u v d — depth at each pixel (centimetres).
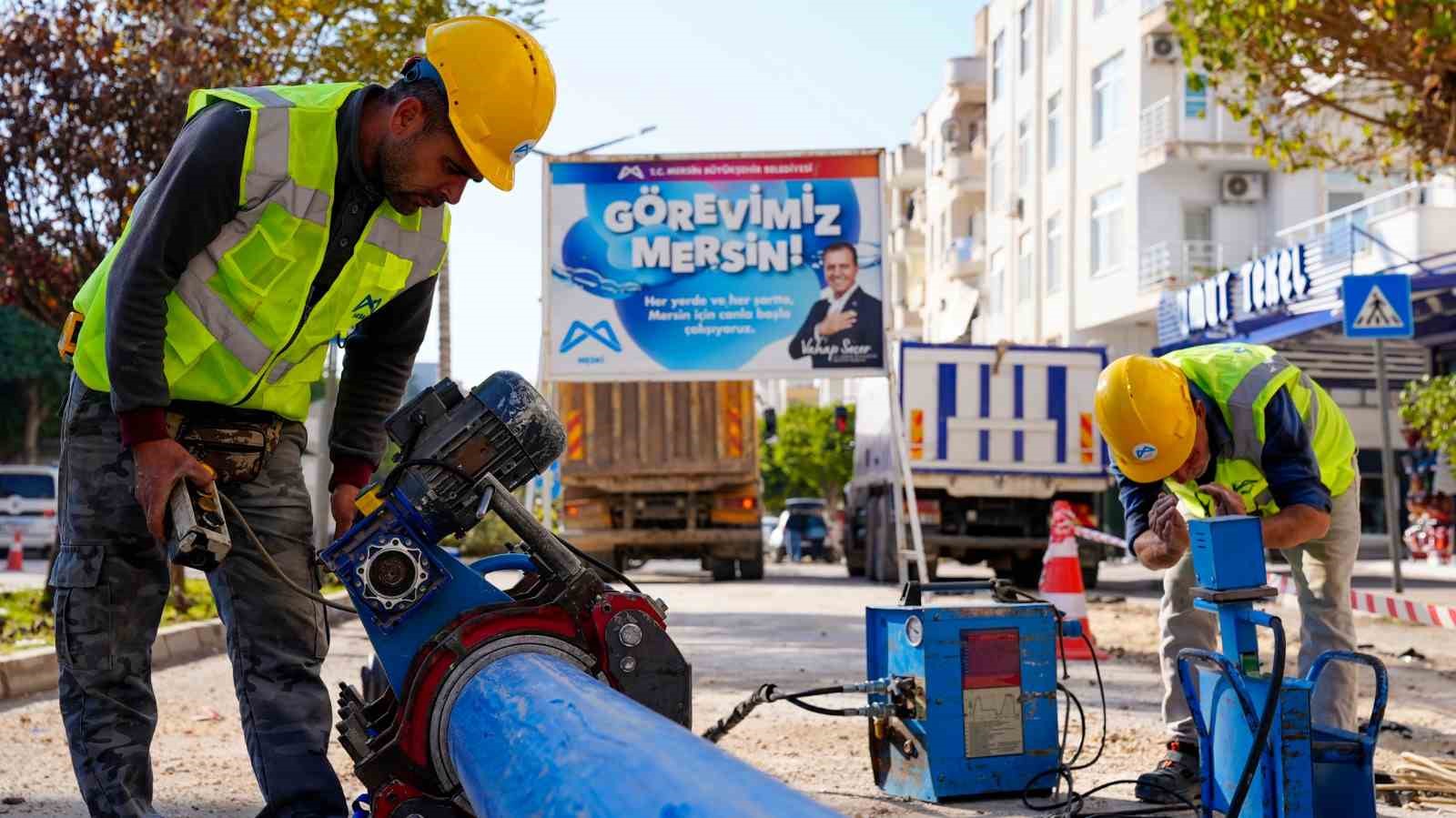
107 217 1190
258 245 329
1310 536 461
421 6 1226
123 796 345
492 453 308
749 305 1228
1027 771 499
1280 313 2494
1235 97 3141
